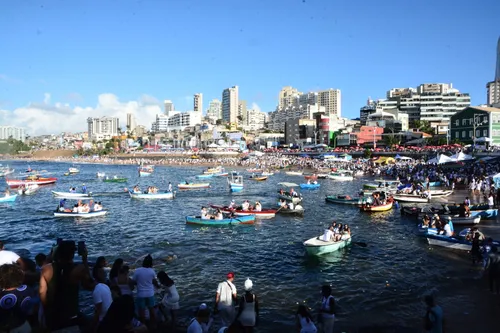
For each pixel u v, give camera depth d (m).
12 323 8.91
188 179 102.88
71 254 9.93
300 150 171.50
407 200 53.69
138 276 14.33
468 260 27.39
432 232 32.00
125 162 185.88
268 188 78.56
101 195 67.81
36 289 12.04
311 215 46.53
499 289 21.34
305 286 23.30
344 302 20.83
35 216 46.88
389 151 127.06
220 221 40.72
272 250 31.47
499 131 103.25
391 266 26.83
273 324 18.17
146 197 63.31
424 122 170.62
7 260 11.55
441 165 90.62
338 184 83.81
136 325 11.80
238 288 22.89
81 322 10.10
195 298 21.22
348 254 29.88
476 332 17.05
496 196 48.25
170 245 32.81
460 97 199.25
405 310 19.72
